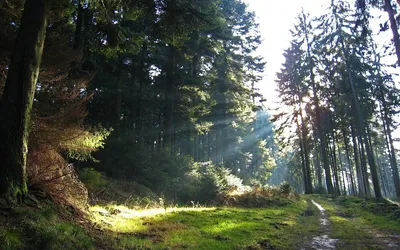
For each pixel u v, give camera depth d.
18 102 6.20
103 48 10.86
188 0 9.25
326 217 13.57
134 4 9.55
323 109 34.25
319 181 42.66
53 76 8.88
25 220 5.20
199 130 27.16
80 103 8.94
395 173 33.41
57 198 7.38
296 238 8.60
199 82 22.70
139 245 6.48
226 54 25.86
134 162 18.28
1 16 8.24
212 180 20.73
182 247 6.82
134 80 25.61
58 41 9.35
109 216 8.96
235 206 18.02
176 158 20.88
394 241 8.22
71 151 9.77
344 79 27.48
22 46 6.48
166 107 23.56
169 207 14.54
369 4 16.86
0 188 5.69
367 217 13.09
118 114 20.23
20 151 6.13
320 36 27.03
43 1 6.89
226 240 7.85
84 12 12.78
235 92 28.69
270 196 20.02
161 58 23.75
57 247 5.05
